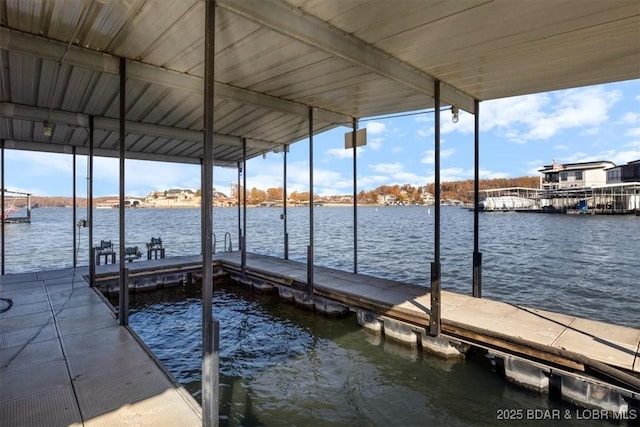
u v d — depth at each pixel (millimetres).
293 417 3459
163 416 2568
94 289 6559
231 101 5277
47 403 2711
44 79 4539
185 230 27250
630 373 3135
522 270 11164
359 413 3525
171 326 6180
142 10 2926
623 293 8375
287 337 5566
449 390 3896
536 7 2818
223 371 4441
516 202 52344
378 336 5523
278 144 9656
